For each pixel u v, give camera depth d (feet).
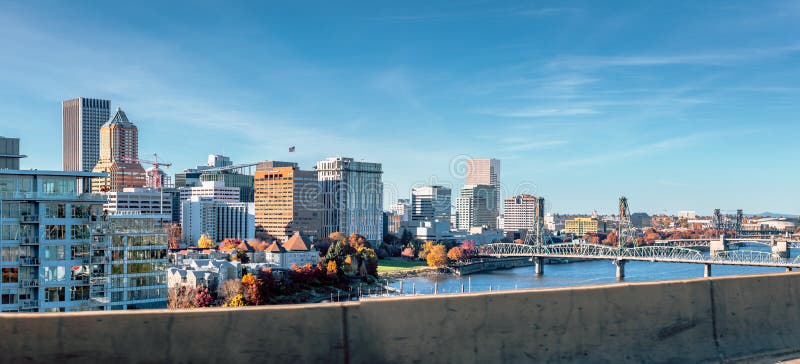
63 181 339.77
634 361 74.74
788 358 79.61
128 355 60.49
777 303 84.23
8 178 324.80
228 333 62.80
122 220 394.93
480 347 69.62
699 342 78.48
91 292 371.76
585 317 74.28
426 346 67.72
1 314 58.95
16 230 323.78
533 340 71.67
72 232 337.93
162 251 413.39
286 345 63.93
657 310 77.56
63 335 59.67
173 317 61.93
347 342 65.46
